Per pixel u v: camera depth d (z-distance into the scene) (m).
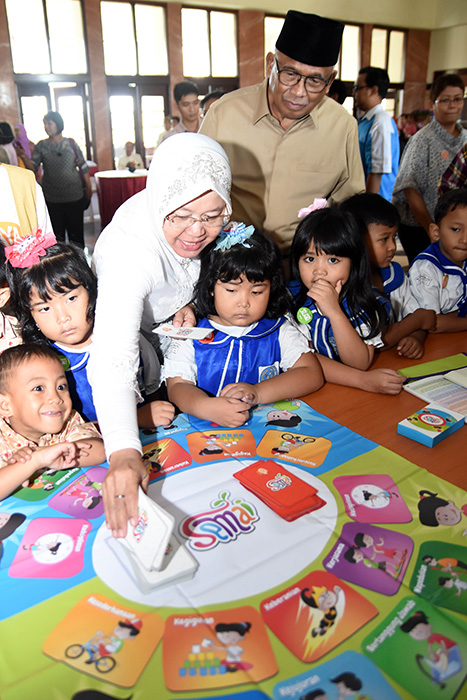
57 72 7.60
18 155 4.71
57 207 4.77
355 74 10.26
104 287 1.02
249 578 0.75
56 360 1.01
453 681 0.61
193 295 1.29
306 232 1.33
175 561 0.76
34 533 0.85
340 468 0.99
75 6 7.46
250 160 1.71
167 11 7.99
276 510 0.88
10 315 1.24
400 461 1.02
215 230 1.04
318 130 1.66
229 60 8.85
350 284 1.39
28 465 0.94
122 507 0.81
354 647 0.65
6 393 0.98
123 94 8.20
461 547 0.80
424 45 10.74
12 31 7.18
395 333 1.56
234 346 1.29
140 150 8.62
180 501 0.90
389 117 3.48
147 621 0.68
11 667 0.62
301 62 1.35
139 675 0.62
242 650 0.64
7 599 0.72
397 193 2.87
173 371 1.28
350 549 0.80
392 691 0.60
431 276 1.74
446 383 1.33
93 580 0.75
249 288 1.19
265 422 1.16
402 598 0.71
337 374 1.34
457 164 2.47
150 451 1.05
